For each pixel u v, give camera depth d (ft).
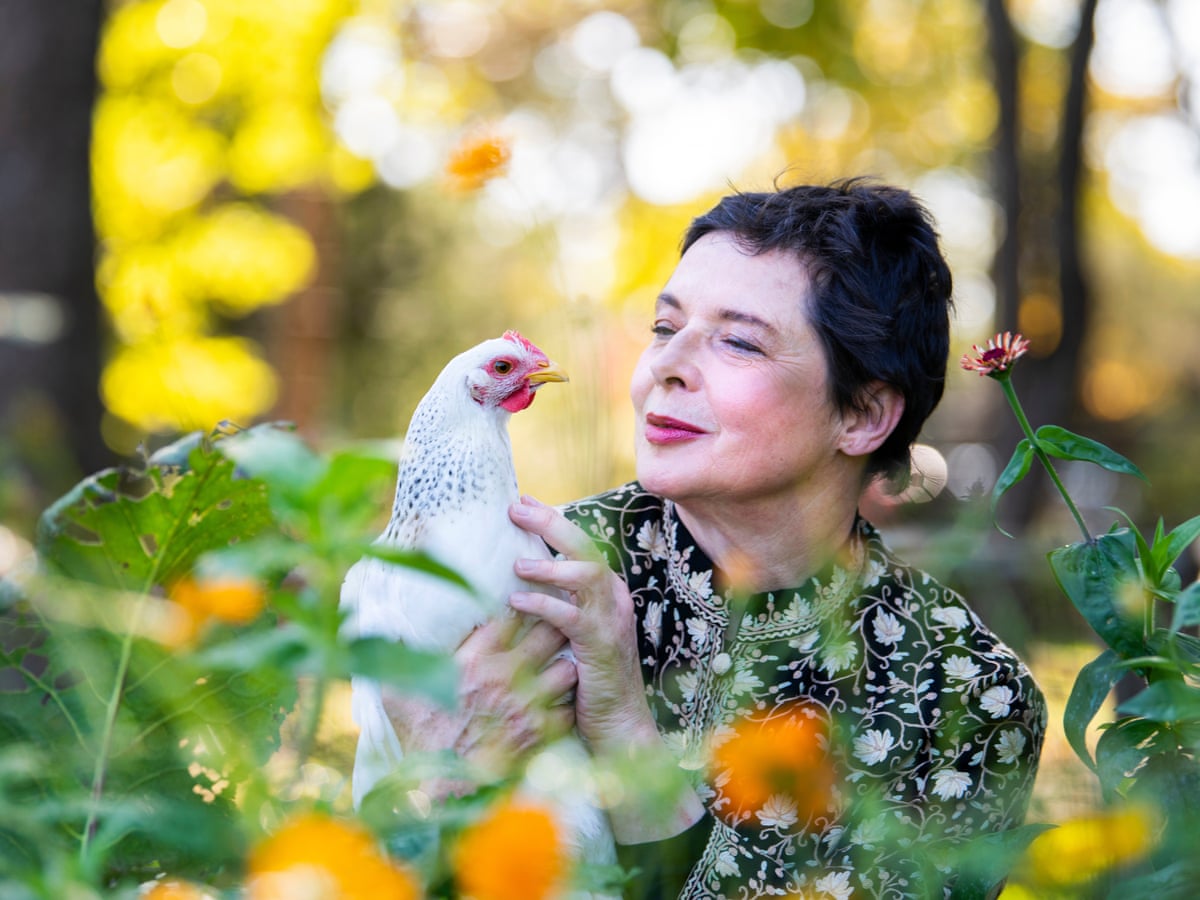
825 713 6.18
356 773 5.78
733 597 6.22
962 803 6.13
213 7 25.89
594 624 5.57
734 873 5.97
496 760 5.09
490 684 5.49
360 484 3.07
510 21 33.78
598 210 31.86
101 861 3.71
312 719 3.16
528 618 5.70
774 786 4.66
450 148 9.26
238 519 4.96
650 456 6.33
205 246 26.48
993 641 6.48
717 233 6.64
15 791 4.31
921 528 7.28
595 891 3.60
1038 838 4.50
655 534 6.82
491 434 5.99
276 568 4.27
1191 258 49.01
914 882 5.85
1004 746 6.24
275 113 27.02
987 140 34.09
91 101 18.92
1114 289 50.29
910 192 6.97
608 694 5.65
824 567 6.40
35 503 7.70
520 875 2.82
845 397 6.34
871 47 33.04
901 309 6.46
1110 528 5.26
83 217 18.83
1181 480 24.36
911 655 6.34
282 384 34.83
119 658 4.55
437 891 3.23
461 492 5.80
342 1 26.50
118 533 4.94
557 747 5.46
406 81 31.07
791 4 26.96
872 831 5.34
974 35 33.55
